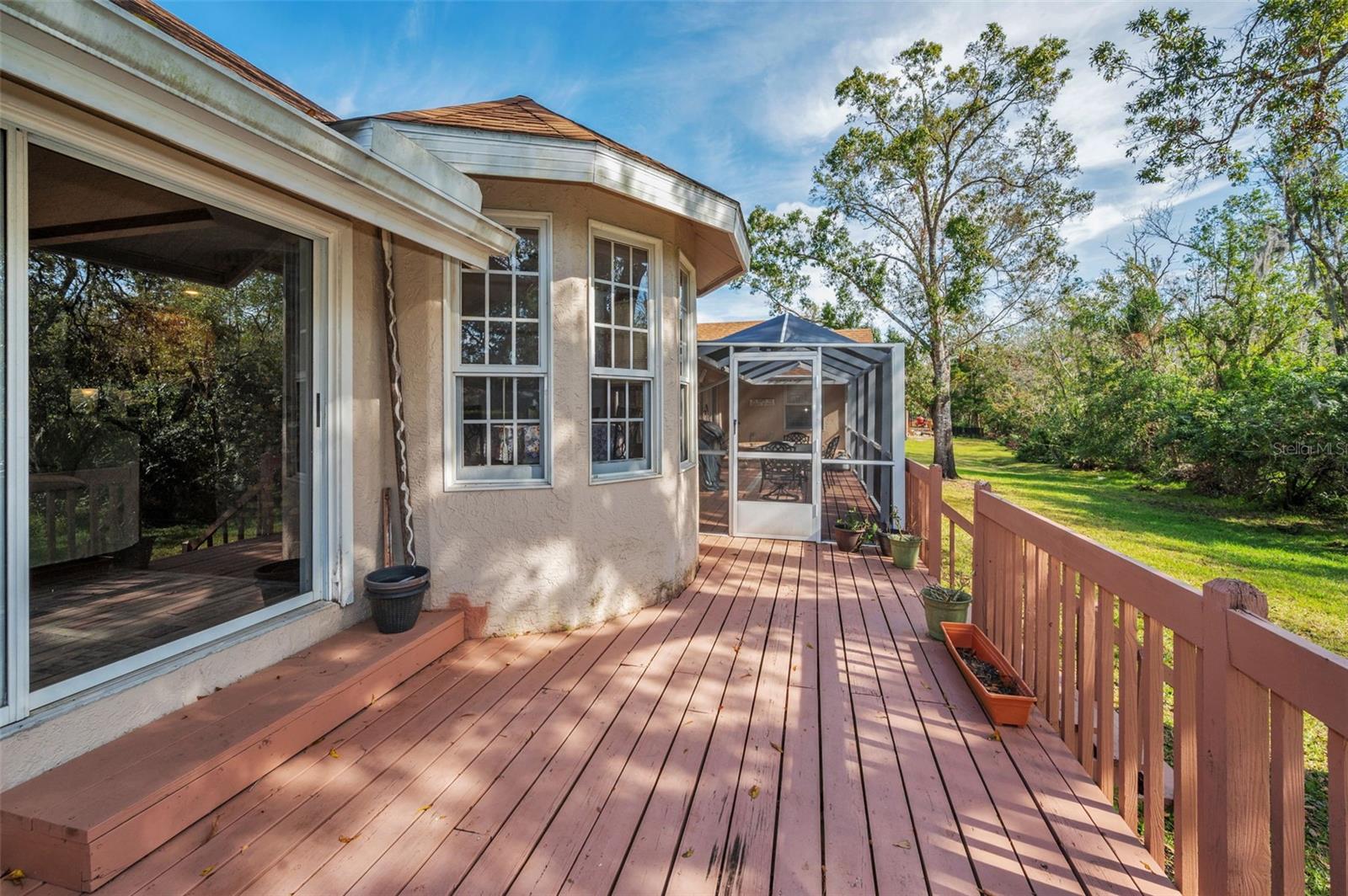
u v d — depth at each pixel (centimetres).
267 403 318
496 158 330
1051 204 1444
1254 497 1055
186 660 243
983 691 288
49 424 262
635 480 428
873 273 1575
